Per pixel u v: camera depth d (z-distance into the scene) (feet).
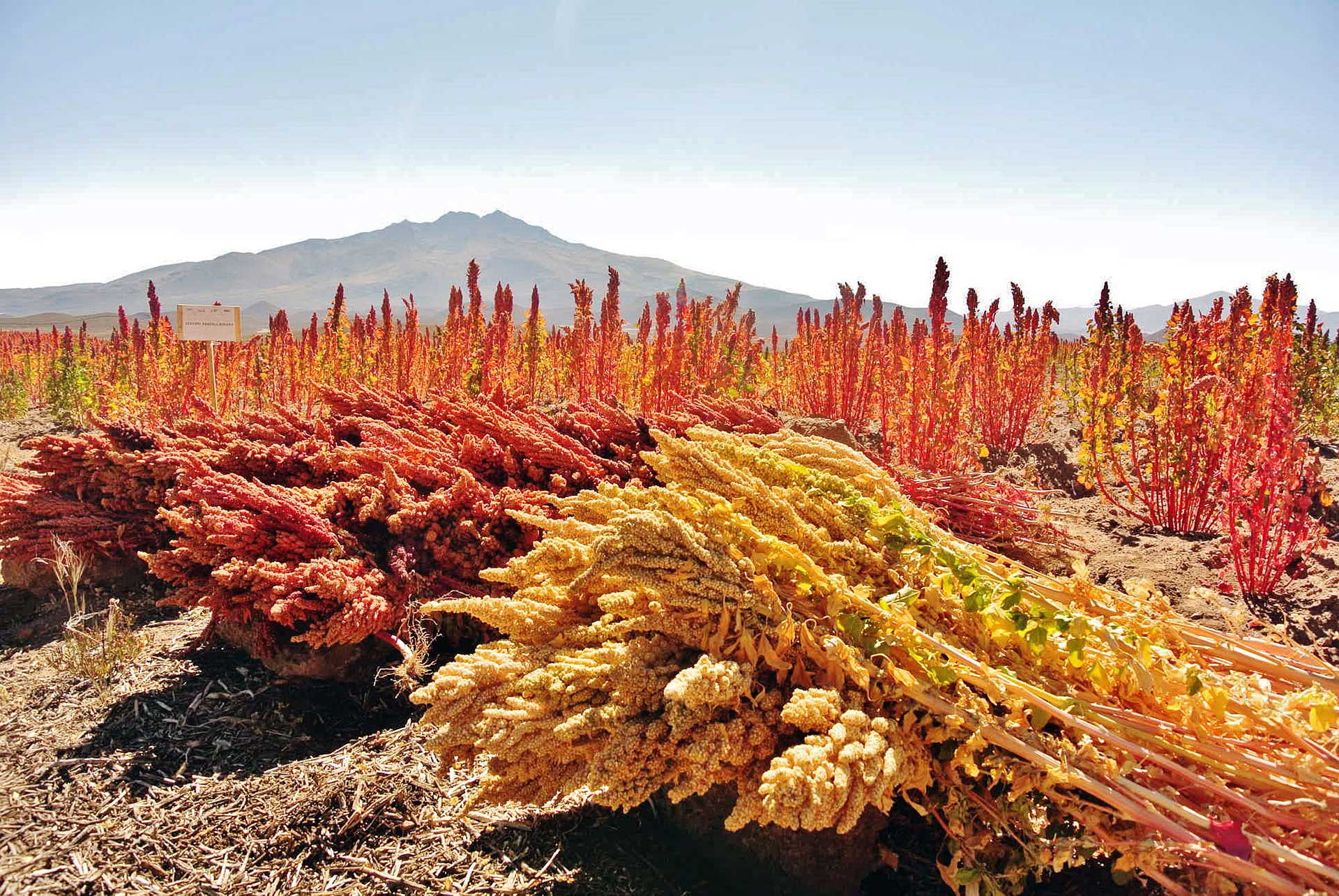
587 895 8.23
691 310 41.06
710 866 8.73
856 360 32.40
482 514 13.42
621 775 6.75
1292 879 5.91
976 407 30.37
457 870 8.59
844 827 6.10
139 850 8.73
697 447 9.03
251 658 13.35
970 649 7.93
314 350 51.06
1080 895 7.57
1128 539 18.93
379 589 12.25
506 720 7.43
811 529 8.54
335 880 8.41
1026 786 6.70
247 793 9.79
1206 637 7.89
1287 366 15.26
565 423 16.93
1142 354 24.64
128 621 15.03
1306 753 6.52
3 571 17.79
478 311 43.93
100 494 17.84
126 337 51.47
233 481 12.70
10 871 8.26
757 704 7.30
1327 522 18.69
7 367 74.90
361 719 11.64
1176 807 6.12
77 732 11.13
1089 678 7.66
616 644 8.10
